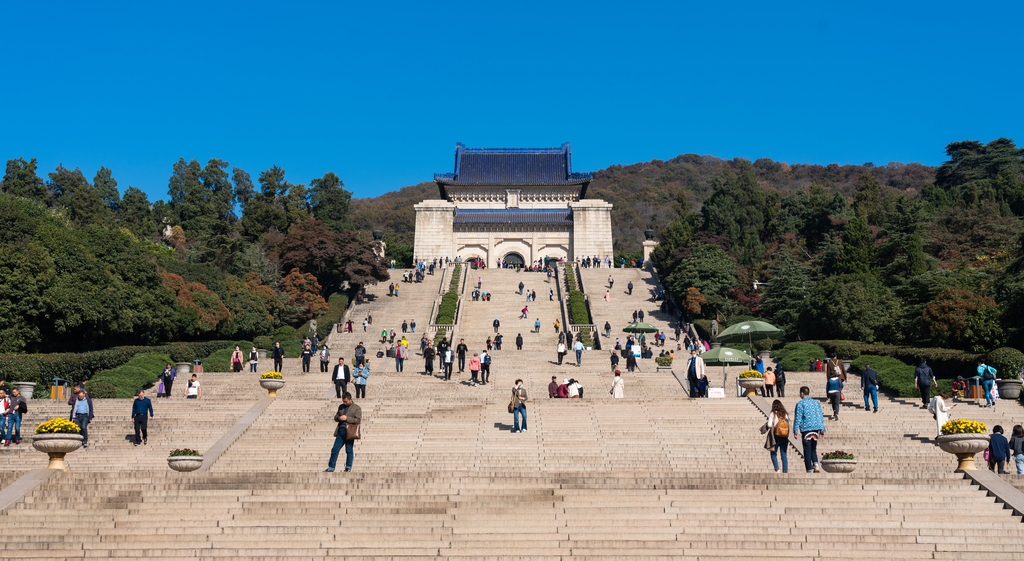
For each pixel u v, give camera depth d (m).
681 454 25.06
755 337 54.19
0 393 25.64
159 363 41.78
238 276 72.75
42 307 40.53
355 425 21.91
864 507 18.64
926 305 45.62
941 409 26.05
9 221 44.94
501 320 66.88
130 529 18.27
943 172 118.88
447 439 26.77
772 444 21.14
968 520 18.02
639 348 47.28
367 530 18.11
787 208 108.94
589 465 23.98
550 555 17.19
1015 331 41.06
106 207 114.69
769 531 17.86
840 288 52.81
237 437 26.78
